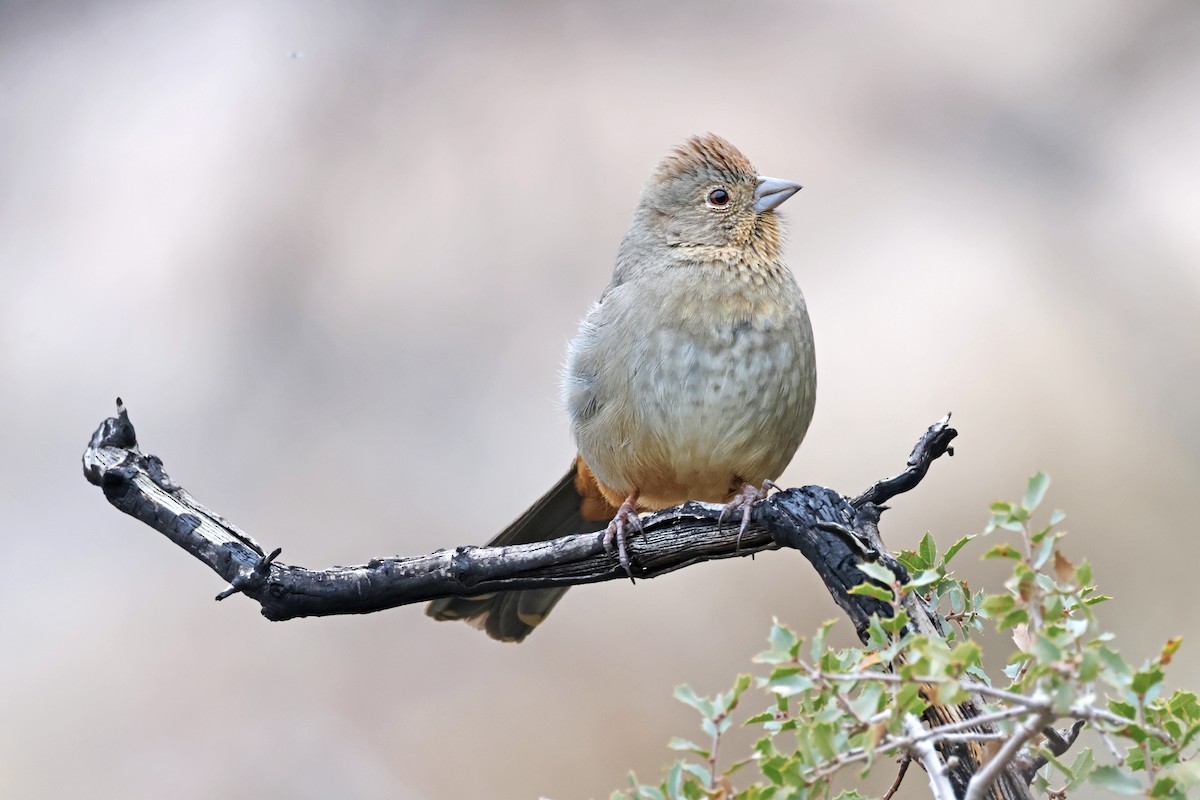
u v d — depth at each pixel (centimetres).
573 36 1337
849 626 1082
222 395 1190
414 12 1340
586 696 1085
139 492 610
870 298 1213
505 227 1249
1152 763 369
